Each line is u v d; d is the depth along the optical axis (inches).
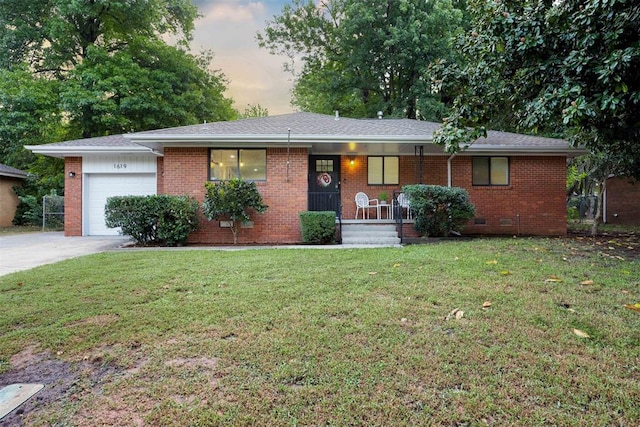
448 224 372.5
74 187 475.2
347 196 464.8
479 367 95.3
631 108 239.8
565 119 231.9
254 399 83.1
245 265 229.1
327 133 395.5
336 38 852.0
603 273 191.0
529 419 74.7
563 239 356.5
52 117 665.0
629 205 615.2
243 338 115.6
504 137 465.4
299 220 389.1
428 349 105.8
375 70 788.0
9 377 96.7
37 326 130.5
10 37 685.9
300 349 106.9
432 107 697.6
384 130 426.0
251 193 361.7
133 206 349.4
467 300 148.5
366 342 111.3
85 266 231.6
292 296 159.2
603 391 83.9
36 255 302.4
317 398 83.0
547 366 95.3
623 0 202.4
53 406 83.0
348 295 158.9
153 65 783.1
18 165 744.3
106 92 679.1
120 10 740.0
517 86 287.6
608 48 223.1
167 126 754.2
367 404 80.4
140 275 203.2
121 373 97.2
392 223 408.8
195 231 384.5
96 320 134.5
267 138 372.8
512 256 240.7
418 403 80.7
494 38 273.0
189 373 95.7
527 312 133.6
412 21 692.7
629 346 106.0
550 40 249.8
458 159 449.4
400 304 145.3
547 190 441.1
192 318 134.2
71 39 726.5
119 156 478.6
